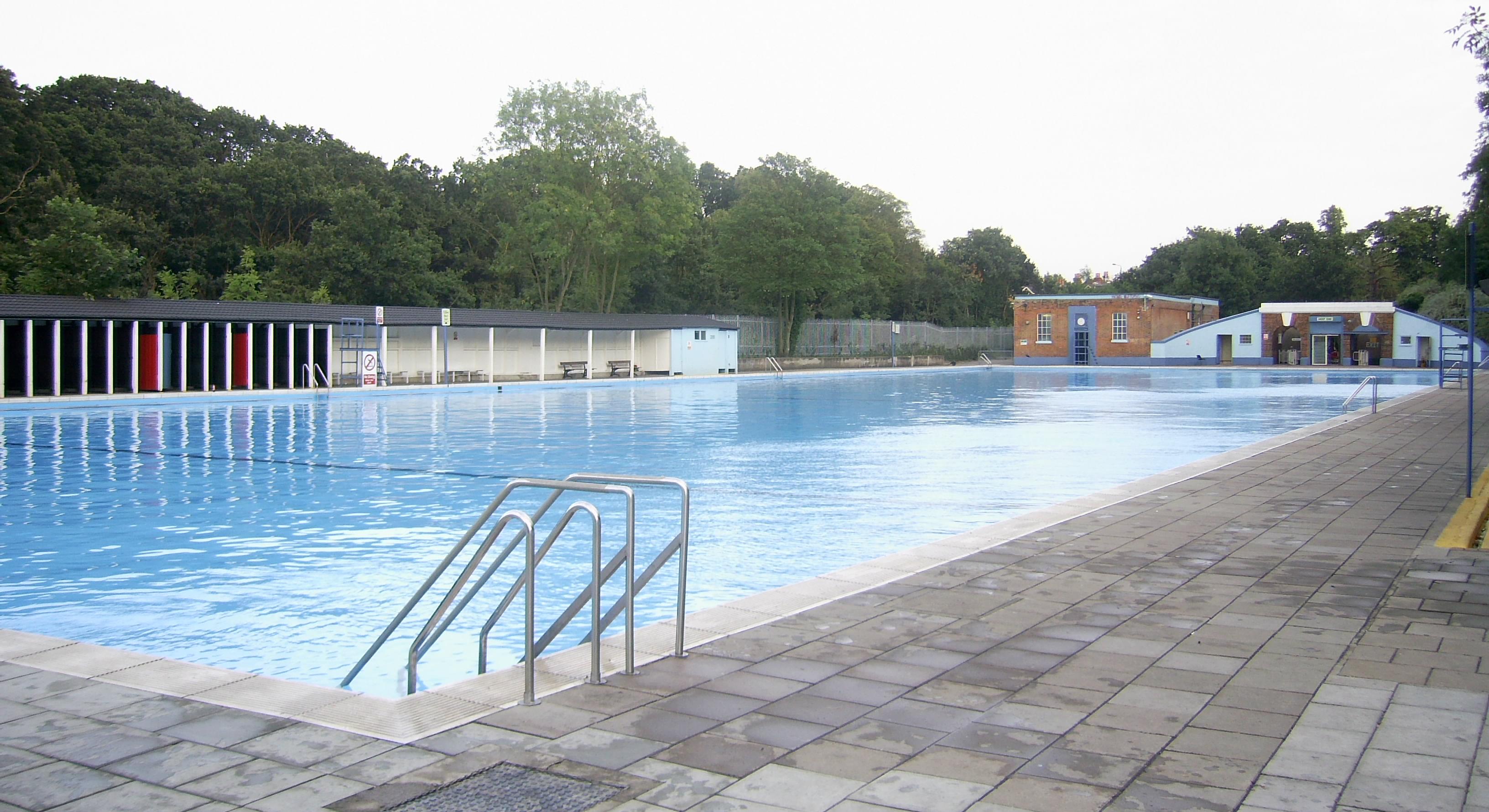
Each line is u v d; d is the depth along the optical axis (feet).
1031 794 11.71
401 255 152.97
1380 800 11.46
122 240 150.71
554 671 16.39
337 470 49.62
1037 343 219.82
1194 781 12.05
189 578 27.53
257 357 103.24
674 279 209.46
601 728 13.87
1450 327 168.96
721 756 12.87
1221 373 176.24
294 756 12.76
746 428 73.05
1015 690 15.51
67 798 11.47
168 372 96.43
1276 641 18.08
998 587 22.39
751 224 177.37
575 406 93.81
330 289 148.66
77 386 90.53
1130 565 24.68
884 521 35.86
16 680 15.66
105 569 28.58
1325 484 39.01
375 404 94.53
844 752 13.02
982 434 69.31
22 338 87.66
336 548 31.63
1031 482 45.91
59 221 104.37
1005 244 284.61
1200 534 28.76
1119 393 119.85
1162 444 62.85
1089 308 213.66
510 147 162.91
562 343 140.56
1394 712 14.34
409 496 41.83
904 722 14.15
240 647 21.48
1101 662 16.96
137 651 21.15
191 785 11.87
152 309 91.81
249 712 14.33
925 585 22.56
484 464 52.34
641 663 16.83
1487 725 13.79
